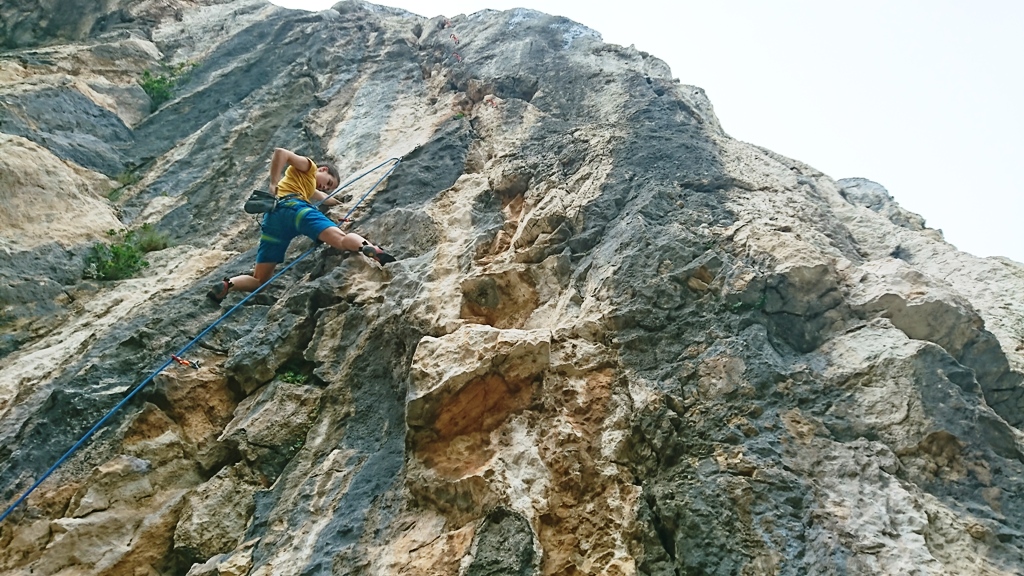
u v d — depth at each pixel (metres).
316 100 10.98
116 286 7.48
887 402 4.20
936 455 3.99
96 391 5.67
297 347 6.09
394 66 11.64
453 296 5.74
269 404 5.54
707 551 3.63
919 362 4.29
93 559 4.70
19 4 13.12
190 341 6.20
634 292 5.18
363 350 5.76
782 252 5.11
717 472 3.96
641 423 4.34
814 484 3.89
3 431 5.52
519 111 8.69
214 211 8.92
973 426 4.01
